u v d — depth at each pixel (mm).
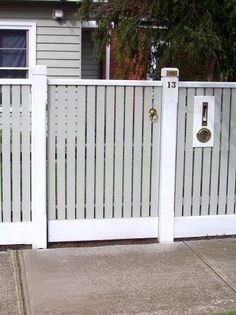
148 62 5750
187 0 4977
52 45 8617
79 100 4199
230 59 5184
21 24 8500
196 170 4469
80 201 4312
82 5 5988
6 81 4047
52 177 4246
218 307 3266
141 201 4418
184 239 4516
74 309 3217
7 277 3678
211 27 4934
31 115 4117
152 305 3281
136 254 4156
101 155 4293
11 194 4191
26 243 4250
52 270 3812
